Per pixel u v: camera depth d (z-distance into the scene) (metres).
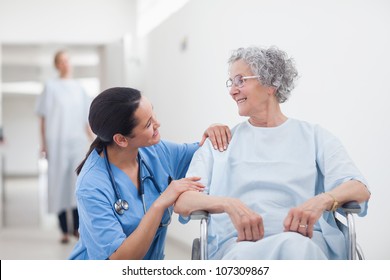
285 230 1.46
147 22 4.80
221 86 3.02
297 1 2.48
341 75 2.33
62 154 4.11
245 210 1.46
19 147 11.74
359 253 1.58
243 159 1.71
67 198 4.07
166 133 3.96
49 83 4.18
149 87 4.45
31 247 3.78
